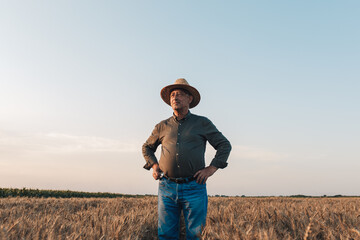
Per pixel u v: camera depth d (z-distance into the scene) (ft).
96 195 68.28
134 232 12.33
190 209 11.53
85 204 31.27
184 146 11.83
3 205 26.09
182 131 12.20
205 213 11.84
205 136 12.23
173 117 12.94
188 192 11.60
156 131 13.29
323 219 12.46
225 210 15.87
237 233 9.17
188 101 12.80
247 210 17.53
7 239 8.86
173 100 12.46
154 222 15.92
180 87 12.78
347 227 10.85
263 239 8.58
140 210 20.72
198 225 11.39
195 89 12.74
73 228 11.73
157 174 12.27
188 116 12.62
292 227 11.34
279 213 13.74
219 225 11.31
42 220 13.08
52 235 9.77
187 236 11.64
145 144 13.69
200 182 11.49
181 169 11.64
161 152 12.53
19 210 19.69
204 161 12.36
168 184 11.99
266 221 13.41
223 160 11.81
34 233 10.27
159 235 12.09
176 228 12.06
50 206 26.71
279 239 9.52
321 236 10.69
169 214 11.98
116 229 11.14
